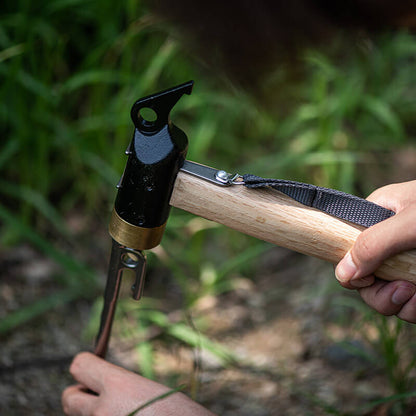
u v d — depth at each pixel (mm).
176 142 833
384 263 853
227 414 1405
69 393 1202
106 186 2098
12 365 1499
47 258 1860
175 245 1961
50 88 1927
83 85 2139
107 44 1894
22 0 1878
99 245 1955
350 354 1541
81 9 2033
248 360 1582
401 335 1551
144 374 1428
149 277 1857
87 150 1847
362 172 2293
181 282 1677
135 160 838
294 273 1906
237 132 2387
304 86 2279
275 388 1478
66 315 1697
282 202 847
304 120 2336
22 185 1908
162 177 838
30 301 1695
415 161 2344
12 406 1383
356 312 1700
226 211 850
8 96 1888
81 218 2035
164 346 1641
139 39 2068
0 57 1840
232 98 2092
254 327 1710
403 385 1304
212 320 1733
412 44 2498
